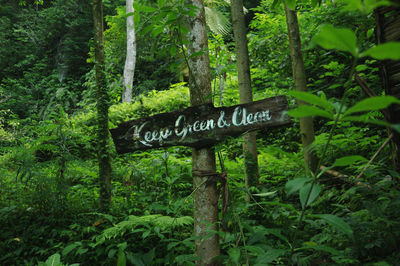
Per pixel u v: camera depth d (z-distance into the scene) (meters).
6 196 3.71
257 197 2.94
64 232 2.87
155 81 13.67
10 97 16.28
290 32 3.40
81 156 5.18
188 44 1.98
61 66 18.38
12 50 19.70
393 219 1.97
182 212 3.22
